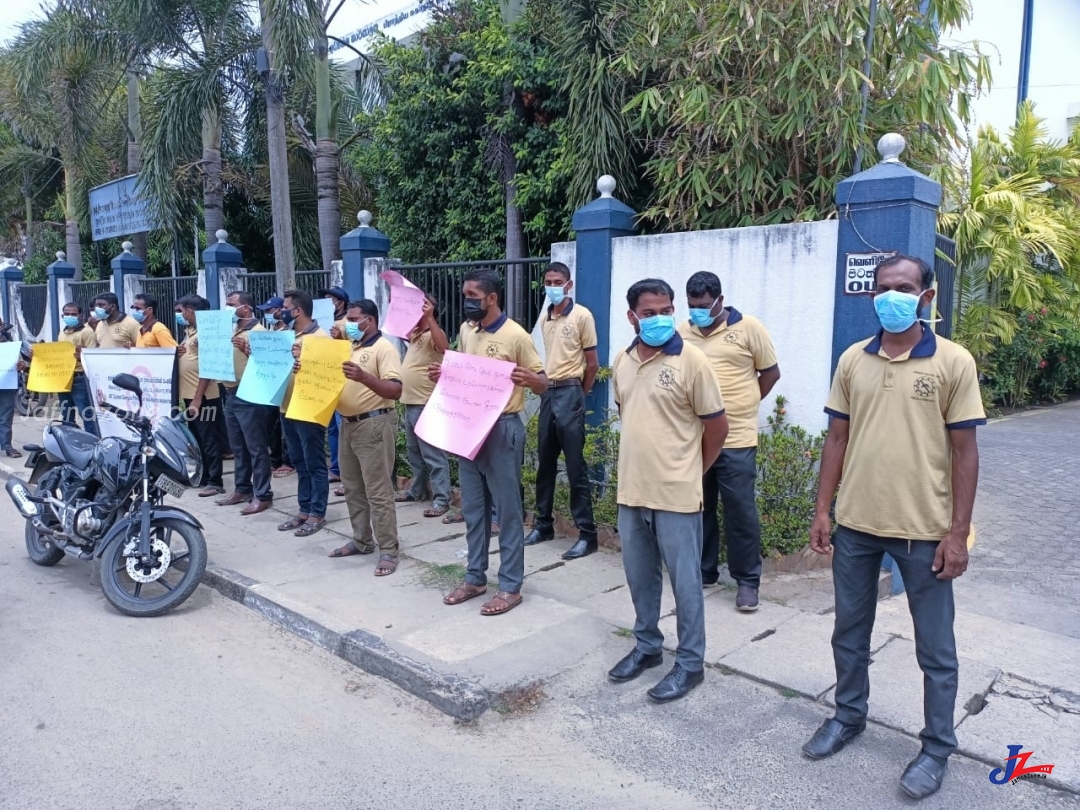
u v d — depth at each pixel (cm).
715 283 479
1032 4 1404
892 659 422
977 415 303
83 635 489
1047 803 314
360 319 575
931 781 318
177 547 642
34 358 902
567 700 402
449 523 690
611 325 657
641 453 390
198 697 412
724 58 636
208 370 728
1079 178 1299
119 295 1367
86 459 571
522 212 928
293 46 881
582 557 602
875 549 330
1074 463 921
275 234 905
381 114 1110
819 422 550
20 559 640
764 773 338
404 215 1084
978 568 580
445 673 414
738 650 440
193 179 1262
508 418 484
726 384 484
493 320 498
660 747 361
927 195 502
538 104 891
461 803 325
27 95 1455
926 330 316
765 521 551
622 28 745
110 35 1248
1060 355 1376
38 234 1967
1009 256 1125
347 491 596
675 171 686
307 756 359
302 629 490
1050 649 439
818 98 598
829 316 539
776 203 660
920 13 629
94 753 359
